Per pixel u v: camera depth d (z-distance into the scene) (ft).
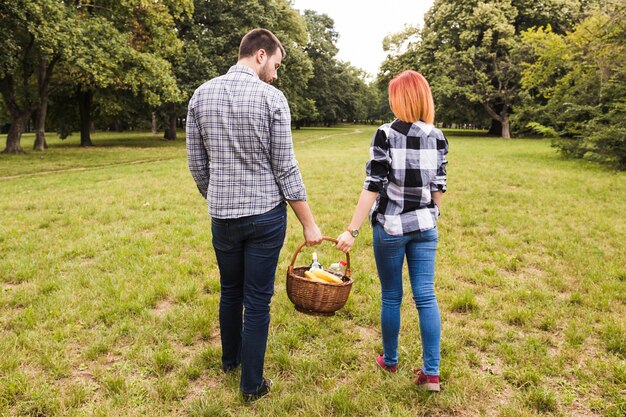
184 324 11.65
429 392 8.75
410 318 12.01
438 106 119.96
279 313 12.16
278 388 8.93
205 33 93.56
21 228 21.43
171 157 64.64
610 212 24.54
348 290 9.09
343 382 9.29
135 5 65.41
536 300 13.33
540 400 8.55
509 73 103.65
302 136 128.98
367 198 8.49
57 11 51.08
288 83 105.09
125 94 91.20
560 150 53.88
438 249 18.51
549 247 18.67
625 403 8.38
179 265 16.05
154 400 8.63
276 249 8.34
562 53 53.01
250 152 7.88
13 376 9.12
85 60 54.85
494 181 35.63
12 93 68.49
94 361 10.06
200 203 27.81
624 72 43.93
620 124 41.60
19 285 14.56
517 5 108.17
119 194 30.60
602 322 11.76
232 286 8.92
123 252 17.57
